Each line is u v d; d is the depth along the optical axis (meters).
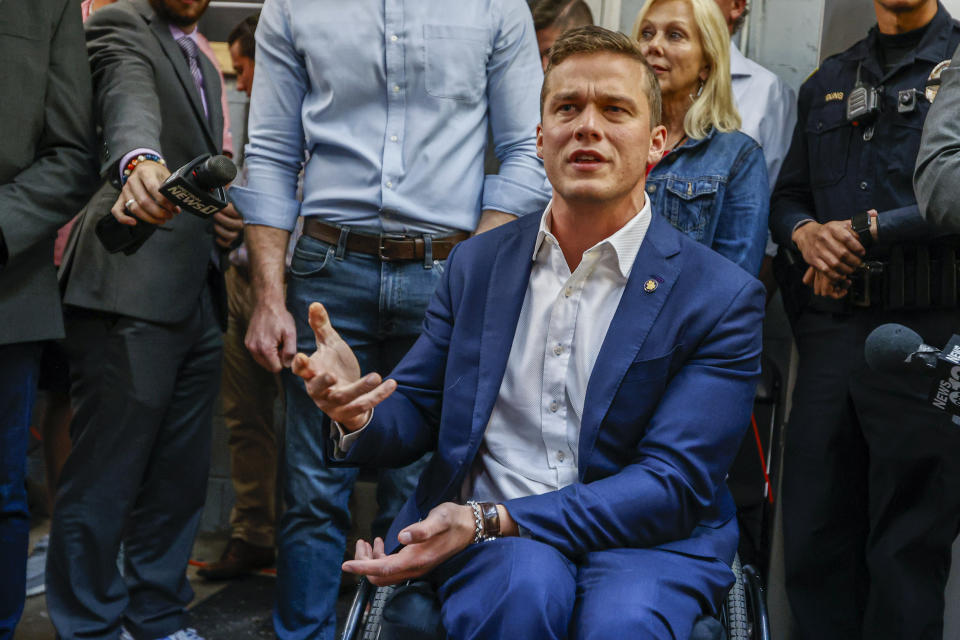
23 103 1.92
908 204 2.02
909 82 2.04
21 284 1.97
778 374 2.42
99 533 2.14
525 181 2.11
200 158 1.75
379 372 2.15
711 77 2.12
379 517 2.27
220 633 2.41
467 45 2.05
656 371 1.41
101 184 2.13
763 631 1.45
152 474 2.30
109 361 2.13
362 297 2.08
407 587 1.42
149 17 2.17
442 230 2.08
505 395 1.48
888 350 1.27
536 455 1.48
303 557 2.14
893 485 2.00
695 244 1.49
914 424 1.95
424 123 2.06
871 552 2.04
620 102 1.42
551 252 1.50
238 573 2.80
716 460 1.37
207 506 3.05
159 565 2.30
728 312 1.42
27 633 2.37
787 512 2.17
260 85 2.17
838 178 2.13
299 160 2.23
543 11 2.62
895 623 1.98
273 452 2.83
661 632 1.21
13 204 1.90
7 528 2.02
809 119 2.21
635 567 1.29
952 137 1.54
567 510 1.32
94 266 2.11
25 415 2.02
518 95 2.12
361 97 2.07
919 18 2.04
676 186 2.07
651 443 1.37
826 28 2.47
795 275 2.22
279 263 2.16
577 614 1.26
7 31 1.90
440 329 1.56
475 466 1.51
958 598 2.09
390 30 2.04
